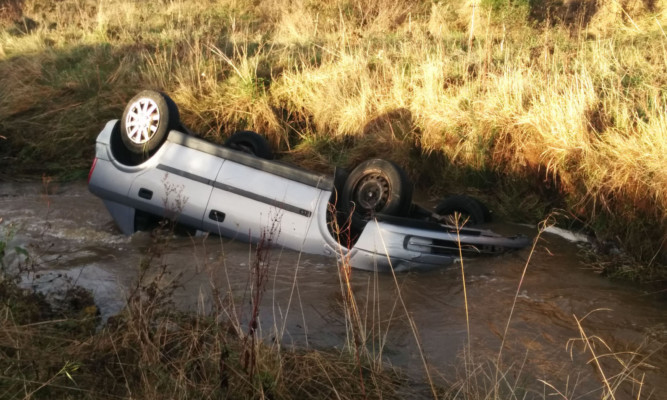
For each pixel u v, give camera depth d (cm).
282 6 1639
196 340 396
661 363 444
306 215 607
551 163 788
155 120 648
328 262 596
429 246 592
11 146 997
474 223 706
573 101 813
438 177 895
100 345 394
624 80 934
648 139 722
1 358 367
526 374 425
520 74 930
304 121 1060
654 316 521
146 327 398
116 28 1503
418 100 975
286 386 378
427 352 451
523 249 650
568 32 1326
